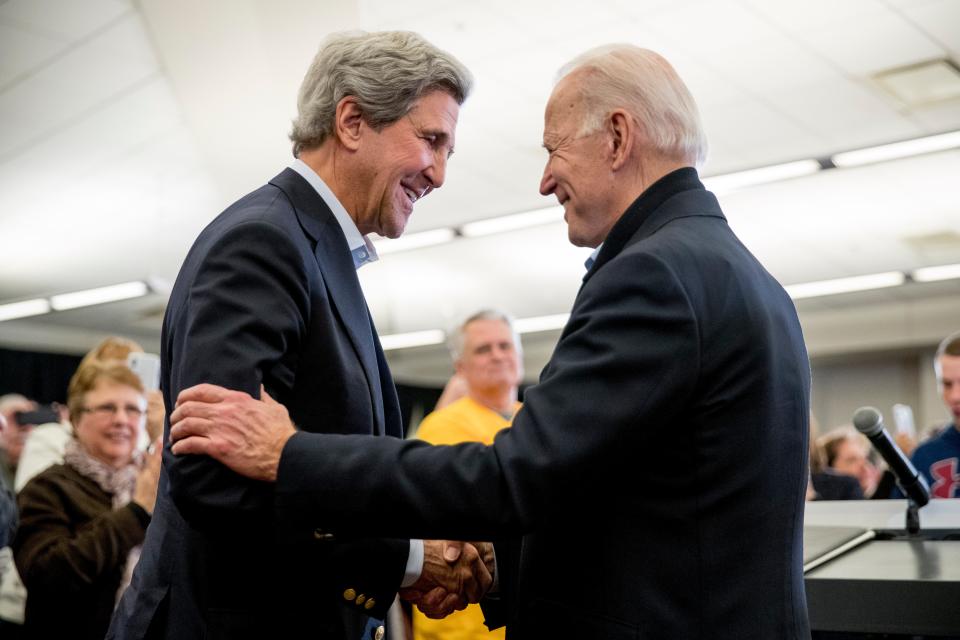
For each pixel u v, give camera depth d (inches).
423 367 689.6
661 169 56.2
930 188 341.4
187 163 298.7
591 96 56.6
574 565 50.8
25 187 319.9
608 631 48.9
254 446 49.8
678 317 48.5
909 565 56.9
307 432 52.3
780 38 233.0
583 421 47.6
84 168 304.5
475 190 343.3
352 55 61.3
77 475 102.9
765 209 366.9
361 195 61.9
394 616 89.7
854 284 487.2
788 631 49.0
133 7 206.2
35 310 486.3
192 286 54.2
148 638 55.8
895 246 415.2
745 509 49.2
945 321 524.4
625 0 214.2
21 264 405.4
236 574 54.9
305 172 61.7
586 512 50.9
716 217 55.2
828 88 262.5
